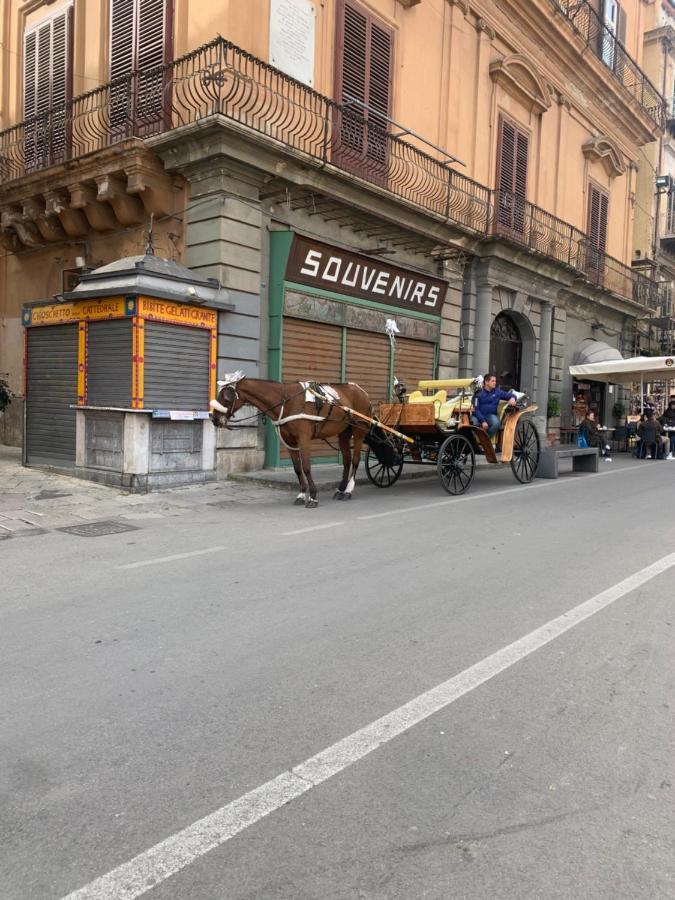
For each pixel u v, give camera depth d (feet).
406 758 9.84
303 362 42.29
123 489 33.65
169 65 36.91
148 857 7.72
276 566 20.12
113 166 38.55
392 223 45.34
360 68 45.09
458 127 54.44
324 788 9.09
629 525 27.22
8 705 11.36
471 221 54.75
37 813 8.49
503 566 20.39
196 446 36.45
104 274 33.73
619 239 83.66
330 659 13.34
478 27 55.77
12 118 50.26
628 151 83.10
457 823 8.39
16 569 19.69
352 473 33.50
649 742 10.37
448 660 13.34
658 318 88.07
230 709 11.27
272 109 39.01
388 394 49.14
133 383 32.89
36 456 39.42
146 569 19.74
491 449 35.58
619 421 85.71
